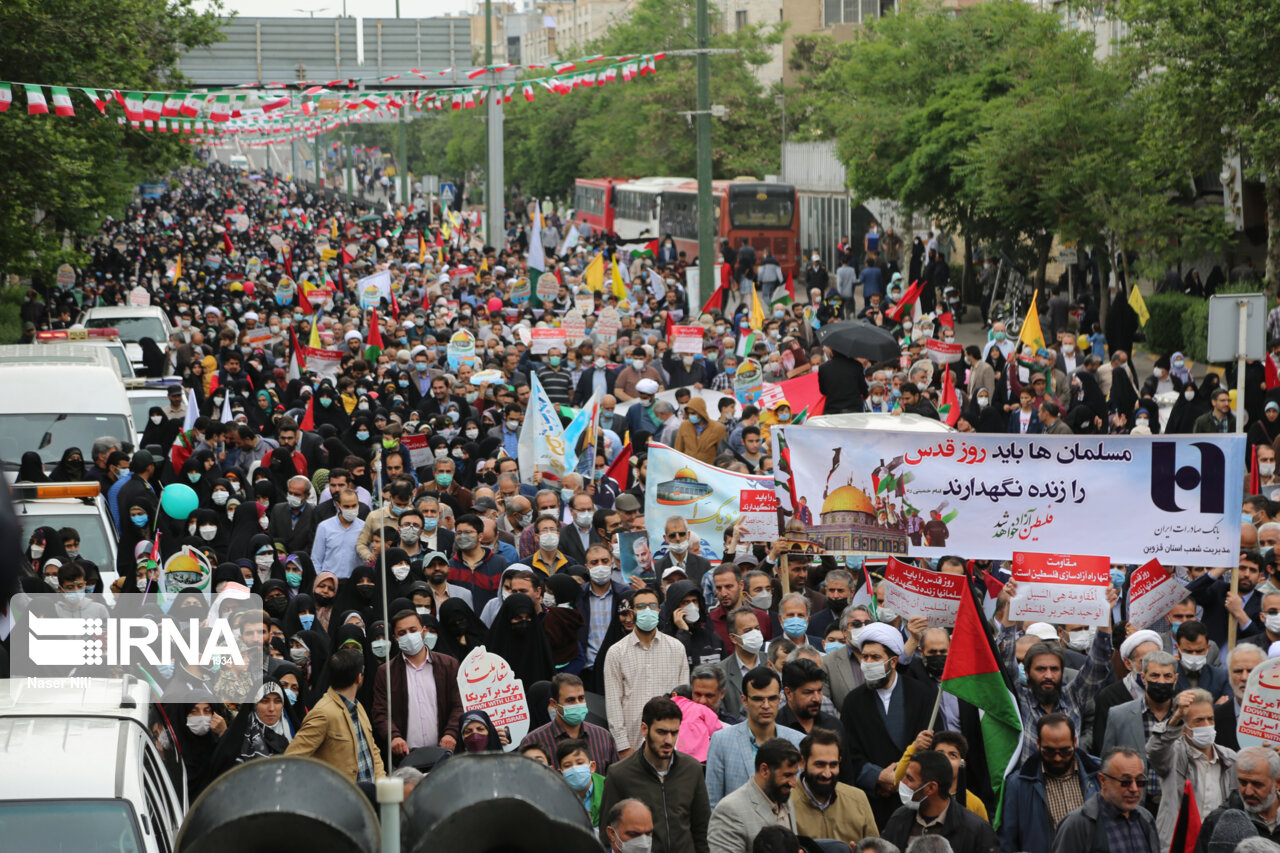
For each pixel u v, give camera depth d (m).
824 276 40.69
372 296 31.05
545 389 20.25
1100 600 8.90
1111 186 31.91
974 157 34.44
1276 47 25.91
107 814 5.89
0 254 26.23
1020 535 10.39
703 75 28.81
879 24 42.06
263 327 26.50
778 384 17.91
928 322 25.42
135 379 19.70
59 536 11.83
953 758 7.18
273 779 2.05
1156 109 28.19
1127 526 10.18
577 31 137.62
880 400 17.81
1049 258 37.69
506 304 36.62
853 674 8.82
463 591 11.28
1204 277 36.38
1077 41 33.00
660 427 17.66
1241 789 6.83
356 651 8.16
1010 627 9.08
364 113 42.91
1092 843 6.70
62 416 16.06
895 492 10.58
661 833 7.04
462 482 16.59
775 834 6.00
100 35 26.86
